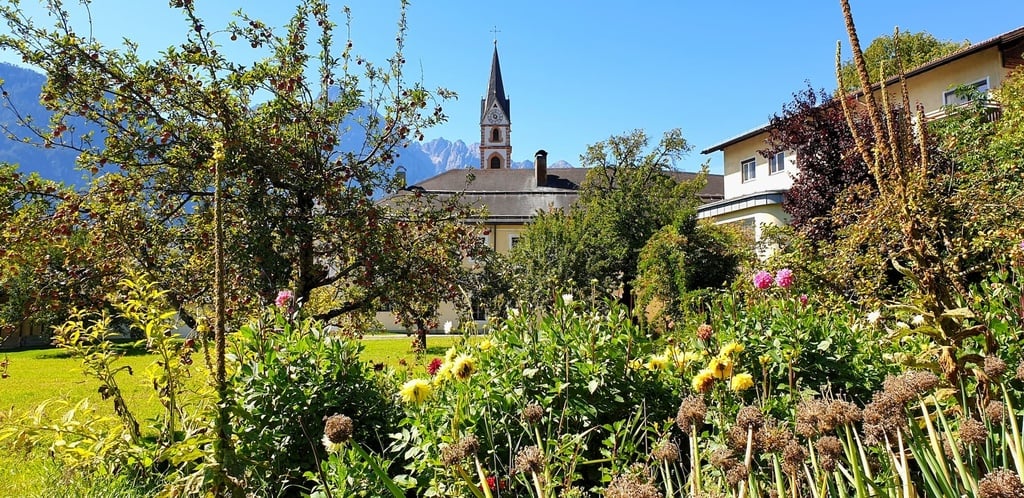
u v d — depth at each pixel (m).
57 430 2.62
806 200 10.41
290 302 3.74
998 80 12.94
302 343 2.90
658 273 12.16
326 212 5.99
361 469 2.22
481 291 6.39
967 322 1.87
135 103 5.47
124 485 2.63
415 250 6.24
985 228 3.82
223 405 1.86
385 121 6.68
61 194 5.43
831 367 3.03
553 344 2.85
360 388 2.95
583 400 2.67
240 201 5.59
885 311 3.54
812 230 8.88
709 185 37.38
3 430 2.59
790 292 3.89
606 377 2.81
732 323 3.36
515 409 2.60
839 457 1.32
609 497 1.13
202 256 5.68
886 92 2.05
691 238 12.83
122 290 4.73
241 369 2.77
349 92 6.41
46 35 5.16
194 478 1.82
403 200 6.82
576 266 15.02
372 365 4.09
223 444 1.86
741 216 17.78
